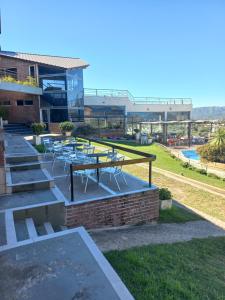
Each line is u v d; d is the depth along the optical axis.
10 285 2.69
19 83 18.31
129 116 31.84
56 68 22.73
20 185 5.73
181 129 33.69
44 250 3.34
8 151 8.83
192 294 3.12
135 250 4.43
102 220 5.58
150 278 3.37
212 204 9.25
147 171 13.51
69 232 3.81
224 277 4.03
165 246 4.91
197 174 14.31
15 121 21.72
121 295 2.55
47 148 10.75
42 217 4.92
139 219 6.15
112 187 6.39
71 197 5.31
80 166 5.33
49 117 23.34
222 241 5.86
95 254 3.26
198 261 4.50
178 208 8.22
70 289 2.63
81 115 25.69
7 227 3.97
